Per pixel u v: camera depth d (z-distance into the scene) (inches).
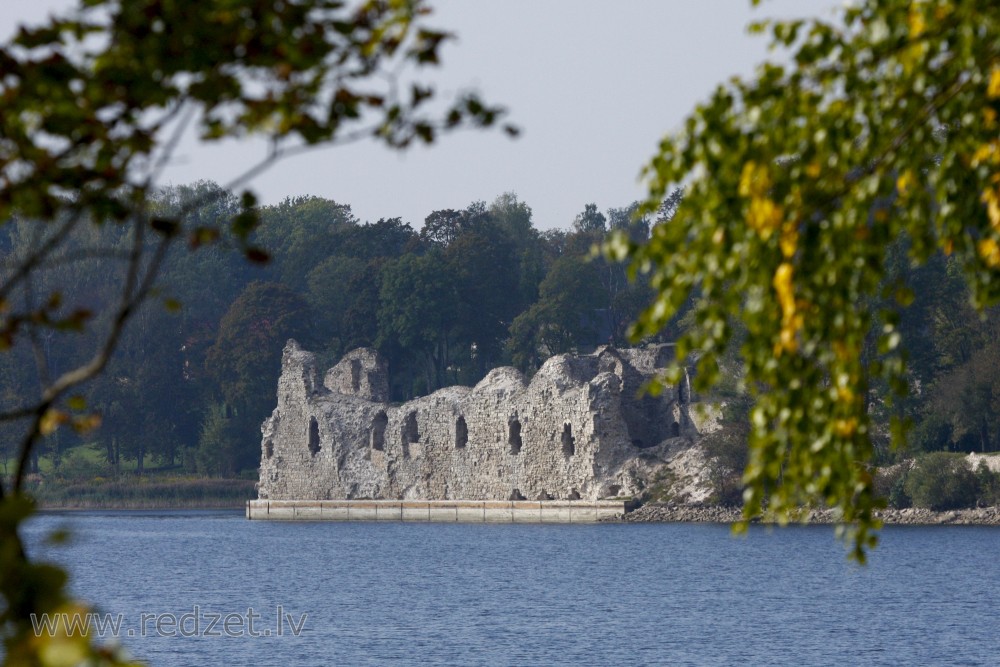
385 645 6441.9
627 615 7445.9
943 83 1267.2
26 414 1023.6
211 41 1029.2
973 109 1309.1
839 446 1337.4
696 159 1253.1
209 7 1030.4
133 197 1067.9
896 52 1247.5
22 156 1048.8
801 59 1259.8
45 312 1052.5
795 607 7696.9
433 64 1074.1
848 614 7342.5
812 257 1272.1
